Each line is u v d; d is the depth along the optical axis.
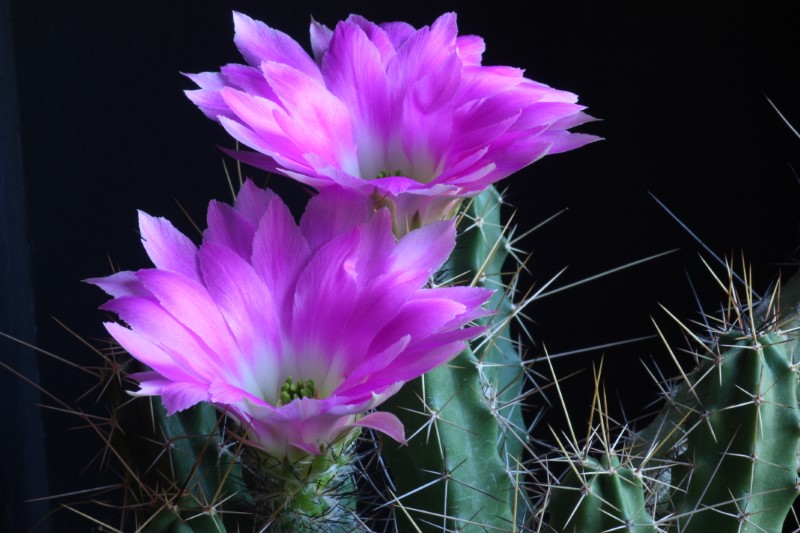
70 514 1.06
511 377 0.60
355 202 0.50
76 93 1.02
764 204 0.90
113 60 1.01
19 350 0.98
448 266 0.58
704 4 0.89
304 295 0.50
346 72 0.54
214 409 0.55
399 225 0.52
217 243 0.50
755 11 0.87
